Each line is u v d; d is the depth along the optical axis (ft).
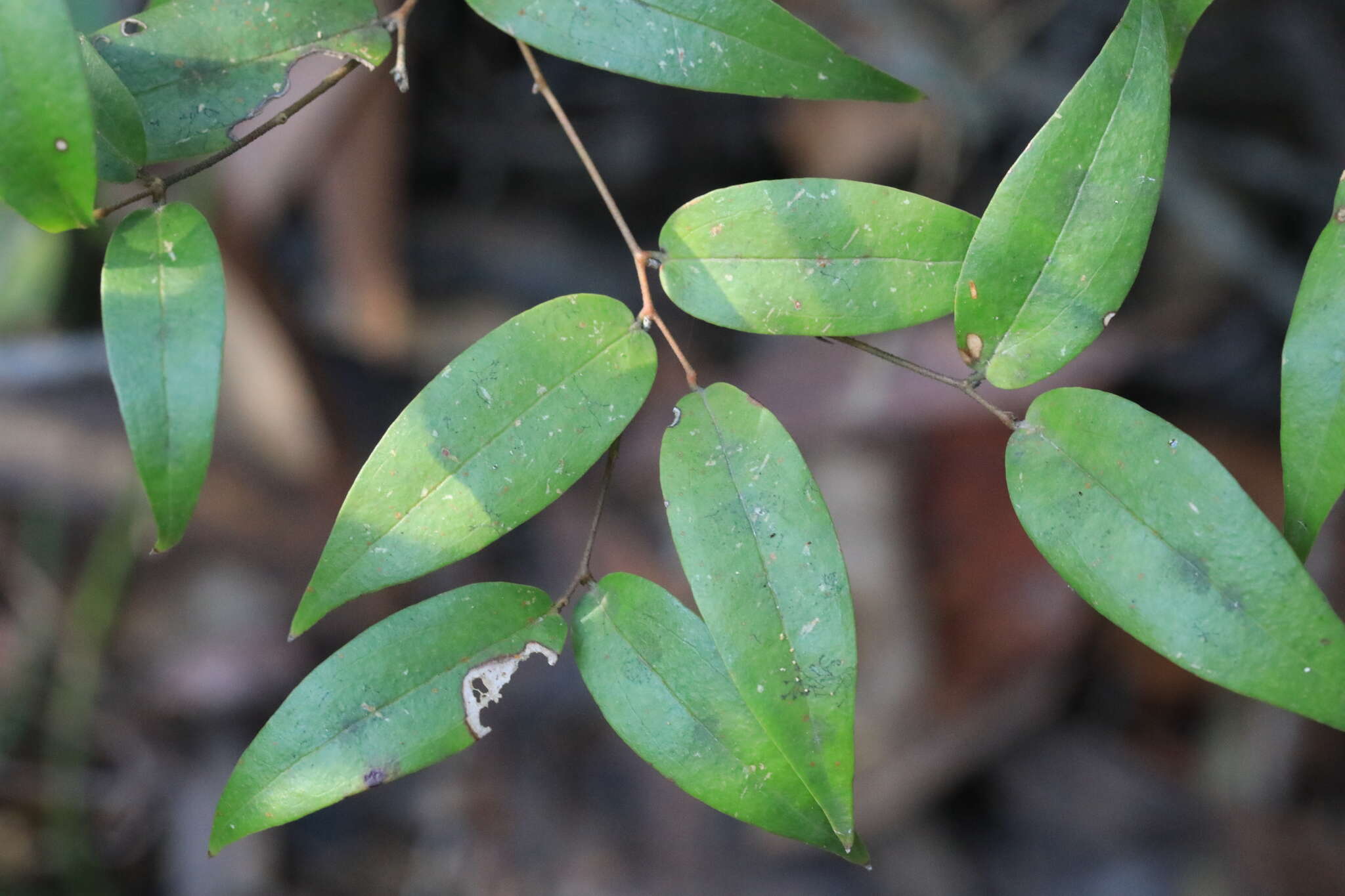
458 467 1.44
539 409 1.45
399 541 1.43
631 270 3.09
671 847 2.61
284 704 1.45
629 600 1.48
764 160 3.01
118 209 1.44
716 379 2.89
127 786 2.77
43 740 2.74
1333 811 2.56
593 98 3.04
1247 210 2.84
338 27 1.50
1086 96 1.43
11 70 1.39
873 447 2.68
